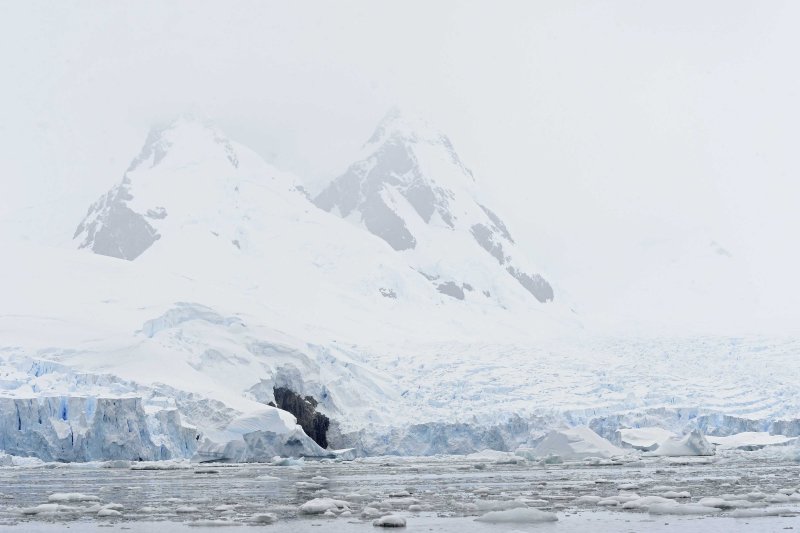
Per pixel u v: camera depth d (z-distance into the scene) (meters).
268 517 51.84
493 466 127.00
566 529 46.88
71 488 84.19
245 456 152.25
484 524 49.97
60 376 156.62
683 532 44.88
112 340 175.12
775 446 176.00
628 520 50.53
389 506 60.78
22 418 134.62
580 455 140.50
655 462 130.25
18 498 72.75
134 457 138.50
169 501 68.31
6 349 166.50
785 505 56.31
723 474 95.56
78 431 136.25
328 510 56.28
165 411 147.12
